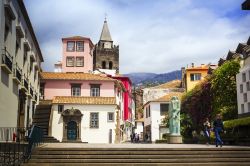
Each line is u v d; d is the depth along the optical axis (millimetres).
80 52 61094
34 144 16484
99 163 15289
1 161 14930
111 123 41156
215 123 20109
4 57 19797
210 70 53625
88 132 40625
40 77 41625
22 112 26750
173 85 77062
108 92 44938
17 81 23328
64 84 44781
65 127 40062
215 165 15539
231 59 42781
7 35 21422
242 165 15719
